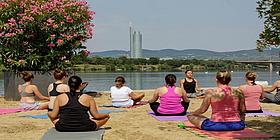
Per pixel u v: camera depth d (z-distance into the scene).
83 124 7.23
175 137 7.78
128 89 12.84
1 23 15.11
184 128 8.67
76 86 7.44
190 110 12.02
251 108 11.00
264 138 7.51
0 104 14.02
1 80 29.05
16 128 9.02
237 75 48.19
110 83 26.94
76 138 6.71
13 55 15.24
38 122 9.83
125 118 10.39
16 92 15.15
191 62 59.19
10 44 15.34
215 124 8.06
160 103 10.64
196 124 8.45
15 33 14.97
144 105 13.25
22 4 15.23
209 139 7.46
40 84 14.95
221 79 8.15
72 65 16.02
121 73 49.84
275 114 10.91
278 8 7.01
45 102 13.40
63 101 7.29
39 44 15.44
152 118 10.36
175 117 10.34
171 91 10.56
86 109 7.35
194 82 15.23
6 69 15.41
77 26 15.99
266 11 7.37
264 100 14.21
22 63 14.95
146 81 31.84
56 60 15.63
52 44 15.30
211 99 8.17
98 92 18.03
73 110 7.22
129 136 8.00
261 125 9.14
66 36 15.33
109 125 9.30
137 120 10.05
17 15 15.26
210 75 48.97
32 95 12.20
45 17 15.20
